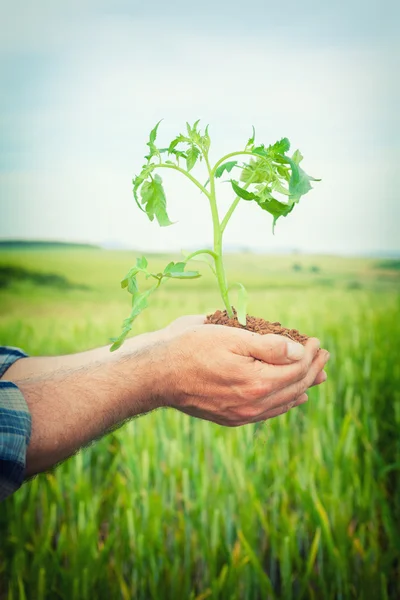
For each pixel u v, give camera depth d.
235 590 1.42
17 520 1.54
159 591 1.47
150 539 1.47
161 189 0.80
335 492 1.53
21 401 0.67
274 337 0.78
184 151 0.83
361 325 2.62
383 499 1.50
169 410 1.90
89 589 1.45
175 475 1.68
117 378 0.76
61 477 1.72
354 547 1.49
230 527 1.54
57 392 0.72
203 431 1.82
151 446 1.75
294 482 1.56
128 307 3.13
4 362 0.91
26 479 0.72
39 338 2.48
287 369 0.78
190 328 0.81
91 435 0.73
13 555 1.60
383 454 1.85
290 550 1.47
